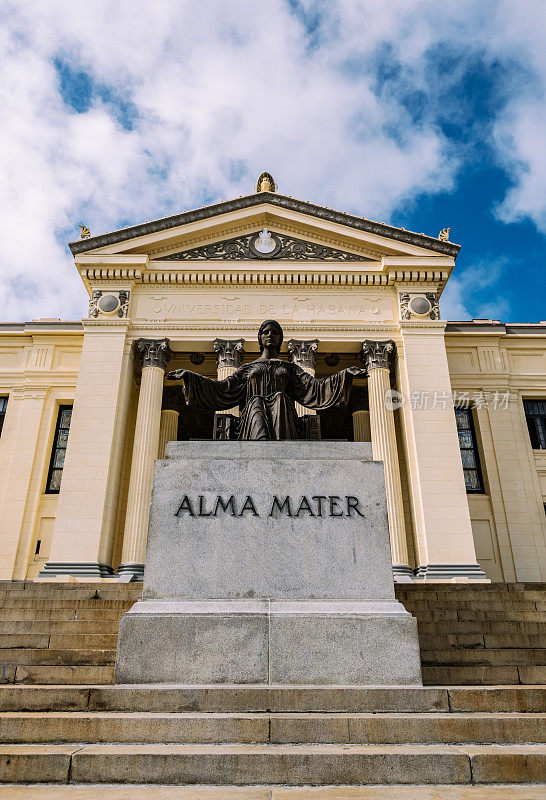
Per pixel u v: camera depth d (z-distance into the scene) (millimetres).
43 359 24391
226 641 5285
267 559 5840
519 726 4344
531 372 24547
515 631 7898
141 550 18438
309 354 21172
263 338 7824
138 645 5262
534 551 21750
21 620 8383
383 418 20359
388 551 5922
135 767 3748
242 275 22234
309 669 5230
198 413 23000
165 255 22906
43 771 3736
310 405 7375
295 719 4324
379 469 6266
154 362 21094
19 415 23688
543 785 3719
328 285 22375
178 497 6074
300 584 5750
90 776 3727
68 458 19406
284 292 22344
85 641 7047
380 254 23094
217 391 7250
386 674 5250
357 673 5238
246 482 6168
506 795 3393
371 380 21047
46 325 24953
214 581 5742
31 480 22578
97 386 20453
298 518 6020
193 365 23875
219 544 5891
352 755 3805
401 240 22844
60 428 23922
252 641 5293
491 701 4965
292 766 3766
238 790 3553
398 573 18234
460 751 3936
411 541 20078
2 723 4289
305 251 23188
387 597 5738
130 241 22531
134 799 3285
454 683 6004
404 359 21234
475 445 23750
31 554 21516
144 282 22312
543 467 23344
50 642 7062
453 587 11797
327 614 5449
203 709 4816
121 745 4191
